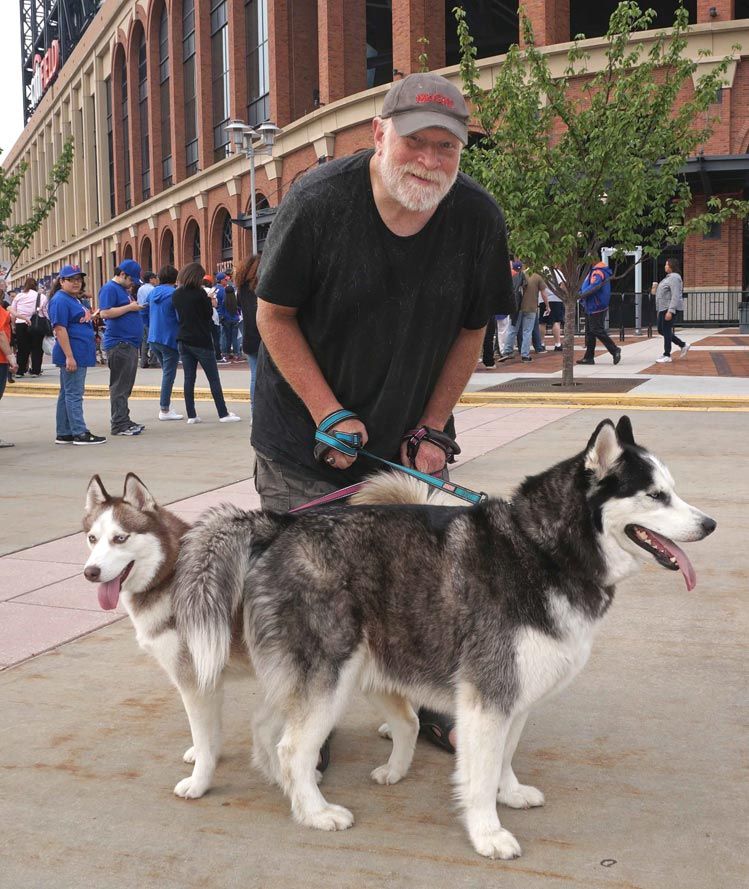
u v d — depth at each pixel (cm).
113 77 5903
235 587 302
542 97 2309
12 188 3372
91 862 284
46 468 960
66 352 1095
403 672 306
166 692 413
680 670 430
